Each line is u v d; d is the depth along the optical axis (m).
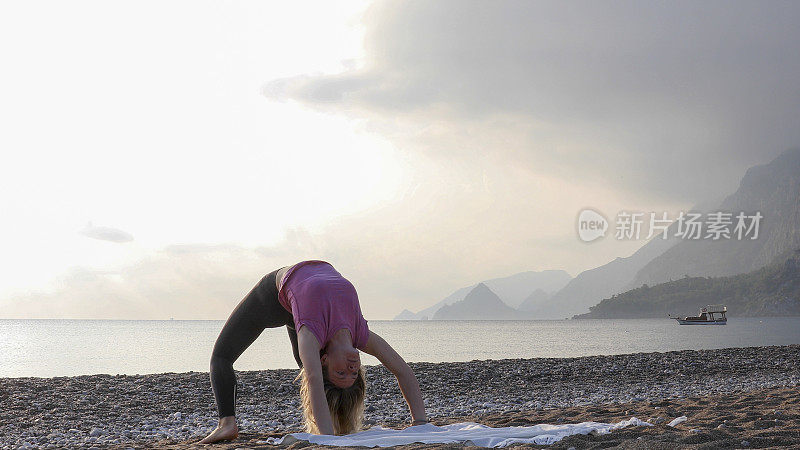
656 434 4.35
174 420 9.05
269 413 9.69
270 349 43.22
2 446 6.82
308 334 4.66
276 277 5.21
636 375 15.42
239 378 13.23
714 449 3.75
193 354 36.72
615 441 4.08
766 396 7.70
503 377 14.74
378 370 15.10
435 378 14.25
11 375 22.20
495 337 70.81
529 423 6.07
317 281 4.83
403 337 70.25
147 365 27.30
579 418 6.13
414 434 4.64
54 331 111.06
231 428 5.27
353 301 4.91
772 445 3.85
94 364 27.83
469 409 10.12
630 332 94.75
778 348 22.36
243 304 5.36
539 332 97.31
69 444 6.99
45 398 10.67
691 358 18.62
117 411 9.76
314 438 4.34
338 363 4.75
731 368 16.58
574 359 18.33
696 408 6.43
